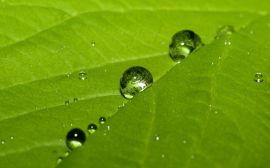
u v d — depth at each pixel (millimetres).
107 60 101
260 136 90
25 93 97
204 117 91
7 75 98
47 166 90
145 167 86
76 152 87
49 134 93
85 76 99
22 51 100
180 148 88
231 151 88
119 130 89
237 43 100
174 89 94
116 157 87
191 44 102
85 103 96
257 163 87
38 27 102
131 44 103
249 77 96
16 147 91
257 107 93
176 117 91
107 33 103
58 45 101
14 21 102
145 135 89
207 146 88
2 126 93
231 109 92
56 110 95
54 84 98
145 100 93
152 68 101
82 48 101
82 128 94
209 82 95
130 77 98
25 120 94
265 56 99
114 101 97
